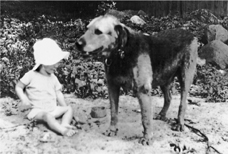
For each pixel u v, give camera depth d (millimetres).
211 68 8086
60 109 4375
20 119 4559
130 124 4492
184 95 4352
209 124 4625
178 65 4285
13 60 7070
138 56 3686
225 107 5473
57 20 15156
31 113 4266
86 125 4449
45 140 3814
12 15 15711
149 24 11070
